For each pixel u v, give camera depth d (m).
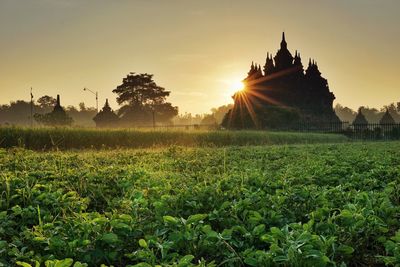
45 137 22.84
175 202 5.61
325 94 95.25
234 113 77.50
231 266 3.96
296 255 3.55
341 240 4.48
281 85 87.31
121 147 25.11
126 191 7.35
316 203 5.77
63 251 4.12
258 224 4.95
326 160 12.48
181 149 16.83
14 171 8.92
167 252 4.24
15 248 4.11
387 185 7.14
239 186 6.74
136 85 133.38
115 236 4.19
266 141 34.72
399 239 4.18
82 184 7.62
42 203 5.86
